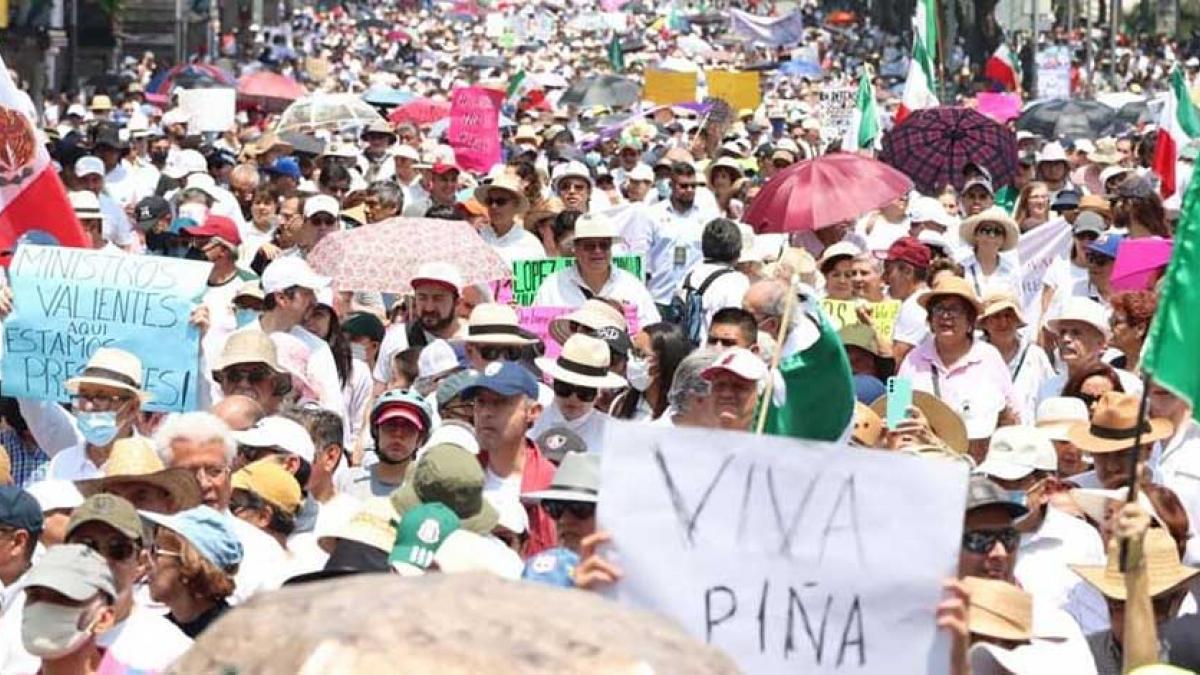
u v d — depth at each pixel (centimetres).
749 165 4566
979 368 2103
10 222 2081
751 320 1808
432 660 532
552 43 19088
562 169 3700
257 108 7231
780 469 906
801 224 2666
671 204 3466
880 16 17812
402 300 2645
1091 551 1563
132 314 1947
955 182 3744
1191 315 1106
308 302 2209
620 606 562
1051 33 14388
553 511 1388
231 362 1922
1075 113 6069
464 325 2245
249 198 3847
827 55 16750
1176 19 15462
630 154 4525
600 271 2409
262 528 1563
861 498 903
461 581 564
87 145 4456
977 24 14062
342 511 1524
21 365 1953
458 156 4588
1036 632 1301
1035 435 1579
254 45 15038
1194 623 1274
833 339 1345
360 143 5538
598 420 1906
